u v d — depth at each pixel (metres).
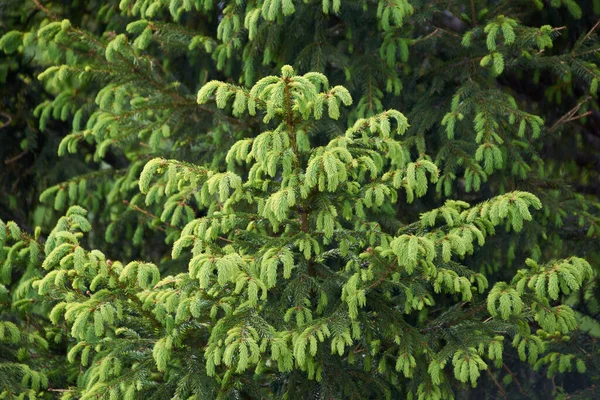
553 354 7.67
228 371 5.96
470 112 8.45
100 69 8.22
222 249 5.97
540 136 9.09
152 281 6.20
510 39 7.49
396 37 8.06
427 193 9.07
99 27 10.46
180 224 9.59
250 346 5.48
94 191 10.67
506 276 9.25
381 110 8.08
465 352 5.91
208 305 6.02
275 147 5.78
